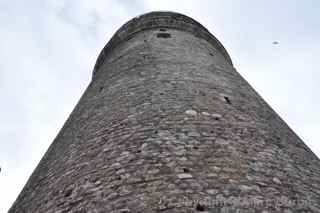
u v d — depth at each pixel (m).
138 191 6.02
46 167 8.48
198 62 10.99
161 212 5.57
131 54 12.12
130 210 5.71
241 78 11.26
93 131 8.27
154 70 10.25
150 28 14.18
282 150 7.62
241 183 6.20
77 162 7.45
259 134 7.82
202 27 14.61
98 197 6.18
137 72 10.45
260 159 6.98
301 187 6.64
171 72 10.02
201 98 8.68
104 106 9.25
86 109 9.86
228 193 5.94
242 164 6.67
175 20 14.28
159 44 12.36
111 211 5.79
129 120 8.01
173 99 8.55
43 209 6.74
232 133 7.52
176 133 7.29
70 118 10.59
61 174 7.43
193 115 7.90
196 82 9.51
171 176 6.21
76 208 6.20
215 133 7.39
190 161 6.55
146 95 8.91
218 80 10.01
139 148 7.02
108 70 11.95
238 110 8.60
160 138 7.17
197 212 5.55
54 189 7.09
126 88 9.65
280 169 6.90
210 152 6.82
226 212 5.59
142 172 6.39
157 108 8.20
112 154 7.10
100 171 6.77
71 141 8.59
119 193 6.08
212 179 6.19
